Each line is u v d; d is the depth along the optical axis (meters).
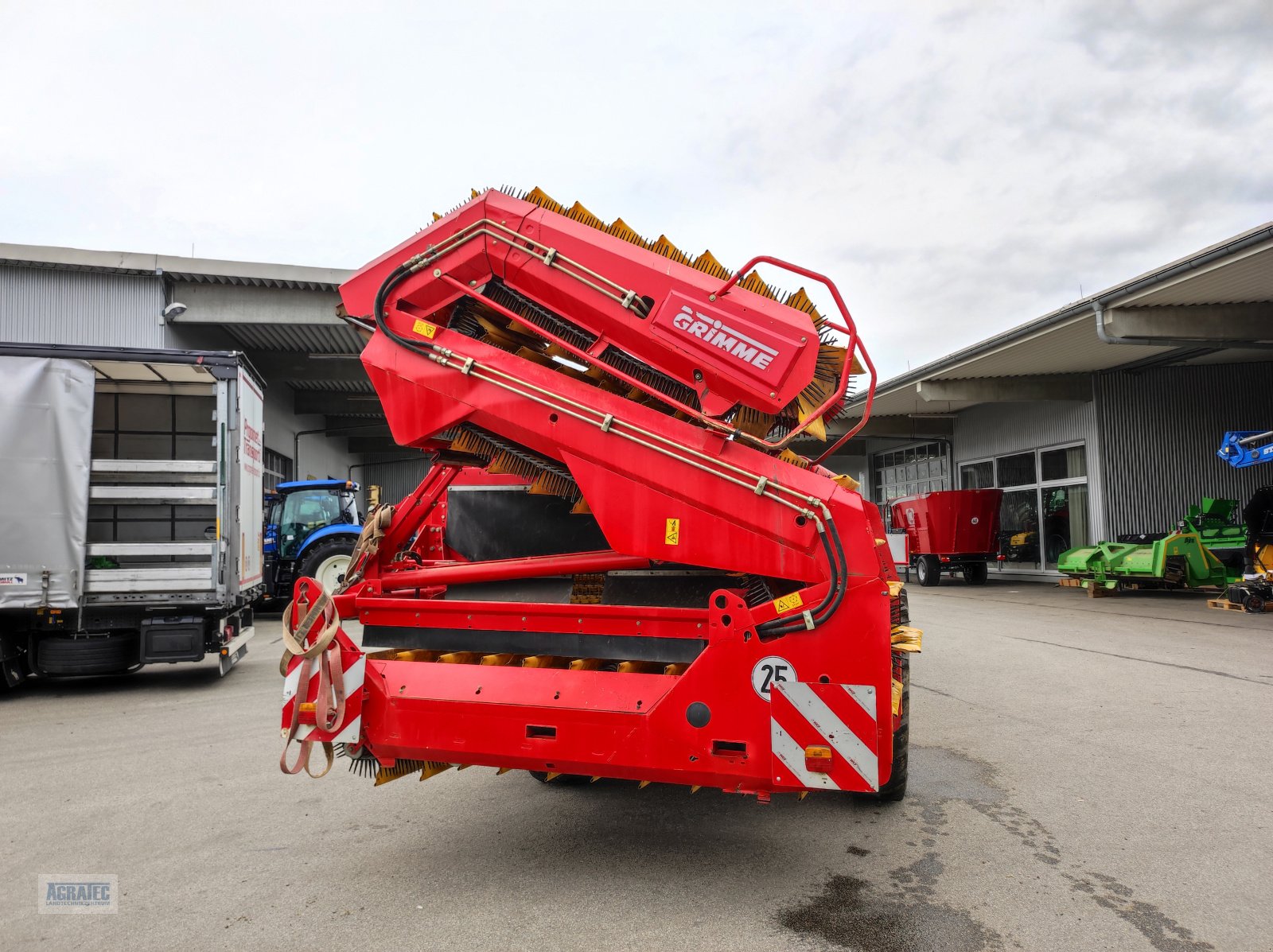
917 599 16.17
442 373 3.40
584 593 3.98
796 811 4.03
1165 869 3.25
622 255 3.22
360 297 3.62
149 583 7.32
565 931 2.77
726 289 3.09
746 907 2.96
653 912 2.91
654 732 2.91
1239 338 13.60
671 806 4.14
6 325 14.82
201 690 7.55
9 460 7.03
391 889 3.14
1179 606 13.52
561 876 3.26
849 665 2.78
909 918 2.85
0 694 7.38
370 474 31.88
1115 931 2.74
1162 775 4.48
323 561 13.23
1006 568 23.39
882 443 31.48
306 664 3.26
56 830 3.85
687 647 3.21
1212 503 14.97
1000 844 3.55
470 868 3.35
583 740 2.98
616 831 3.78
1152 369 18.94
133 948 2.70
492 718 3.08
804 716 2.77
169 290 15.53
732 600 2.89
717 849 3.55
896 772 4.01
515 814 4.02
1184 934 2.72
